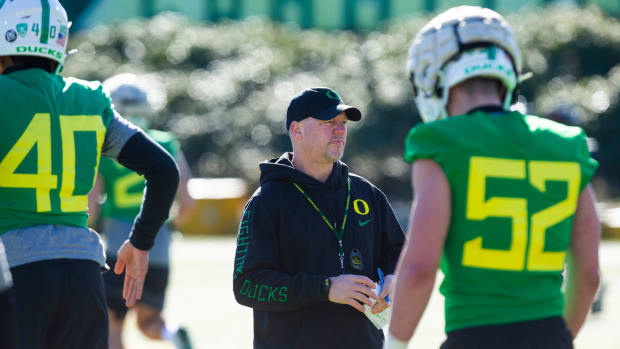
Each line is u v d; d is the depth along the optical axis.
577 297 10.48
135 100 23.27
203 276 43.19
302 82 105.94
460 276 9.93
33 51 12.76
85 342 12.61
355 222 14.55
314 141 14.44
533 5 121.62
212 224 72.81
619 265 47.62
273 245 14.14
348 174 15.05
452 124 9.97
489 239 9.80
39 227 12.31
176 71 112.25
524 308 9.81
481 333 9.75
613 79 105.94
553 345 9.80
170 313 32.72
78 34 121.69
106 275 22.73
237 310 33.41
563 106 24.39
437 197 9.77
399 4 123.50
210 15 128.88
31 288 12.05
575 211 10.38
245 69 109.81
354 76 104.69
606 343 26.62
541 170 10.02
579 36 110.94
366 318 14.34
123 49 116.62
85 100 13.06
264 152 99.56
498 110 10.30
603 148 101.19
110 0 126.12
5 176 12.23
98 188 22.75
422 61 10.45
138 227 13.72
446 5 121.25
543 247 9.95
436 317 31.77
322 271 14.17
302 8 127.69
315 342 14.02
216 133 101.75
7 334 9.97
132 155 13.31
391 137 99.19
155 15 127.56
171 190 13.48
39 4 12.84
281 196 14.28
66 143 12.62
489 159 9.86
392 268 14.78
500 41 10.24
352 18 125.69
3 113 12.22
